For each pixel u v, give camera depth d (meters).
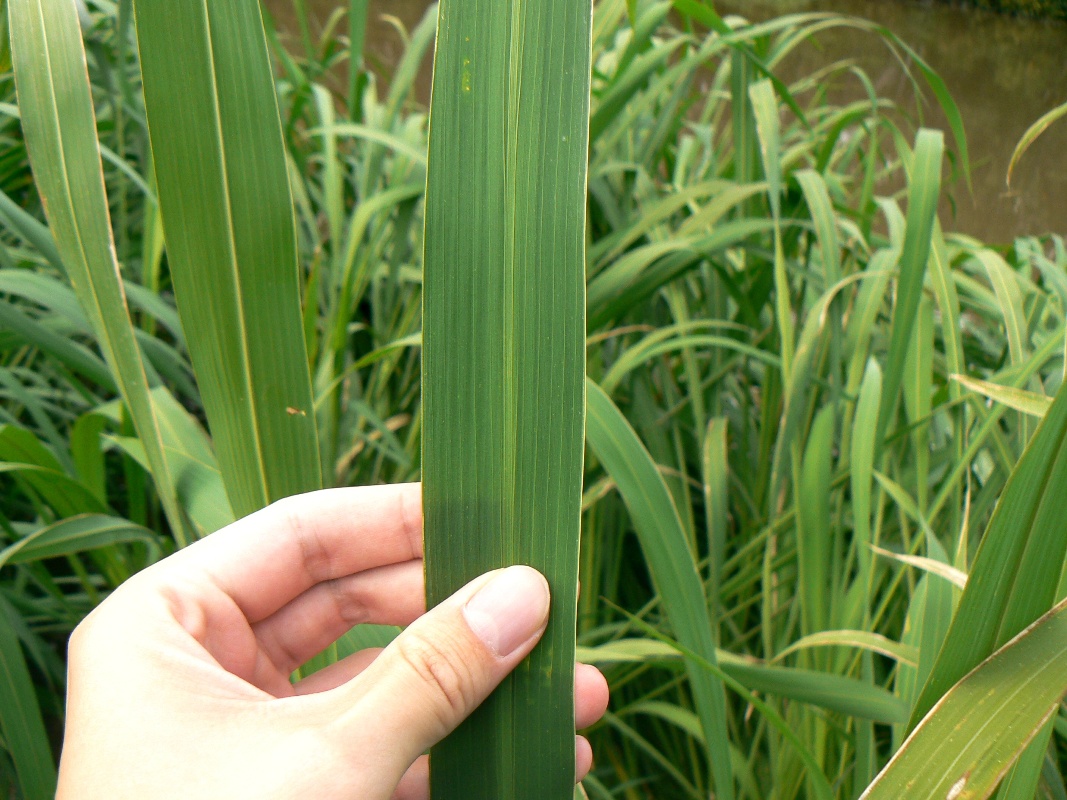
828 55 1.63
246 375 0.22
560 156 0.15
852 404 0.39
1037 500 0.14
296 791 0.18
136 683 0.20
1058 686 0.15
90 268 0.22
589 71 0.15
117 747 0.19
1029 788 0.19
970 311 0.59
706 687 0.26
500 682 0.17
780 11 2.16
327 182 0.47
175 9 0.19
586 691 0.25
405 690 0.17
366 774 0.18
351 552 0.25
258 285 0.21
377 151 0.53
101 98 0.53
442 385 0.16
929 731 0.15
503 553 0.16
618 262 0.40
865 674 0.31
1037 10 2.31
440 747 0.18
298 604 0.26
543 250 0.15
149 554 0.36
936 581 0.26
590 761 0.26
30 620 0.42
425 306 0.16
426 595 0.17
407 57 0.57
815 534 0.32
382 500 0.25
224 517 0.27
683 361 0.49
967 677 0.15
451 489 0.16
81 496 0.31
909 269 0.32
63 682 0.41
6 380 0.38
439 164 0.15
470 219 0.15
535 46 0.15
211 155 0.20
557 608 0.16
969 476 0.36
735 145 0.47
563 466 0.16
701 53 0.47
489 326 0.16
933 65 1.75
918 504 0.36
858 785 0.29
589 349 0.45
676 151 0.66
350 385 0.47
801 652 0.33
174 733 0.19
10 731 0.27
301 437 0.22
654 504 0.26
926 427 0.35
